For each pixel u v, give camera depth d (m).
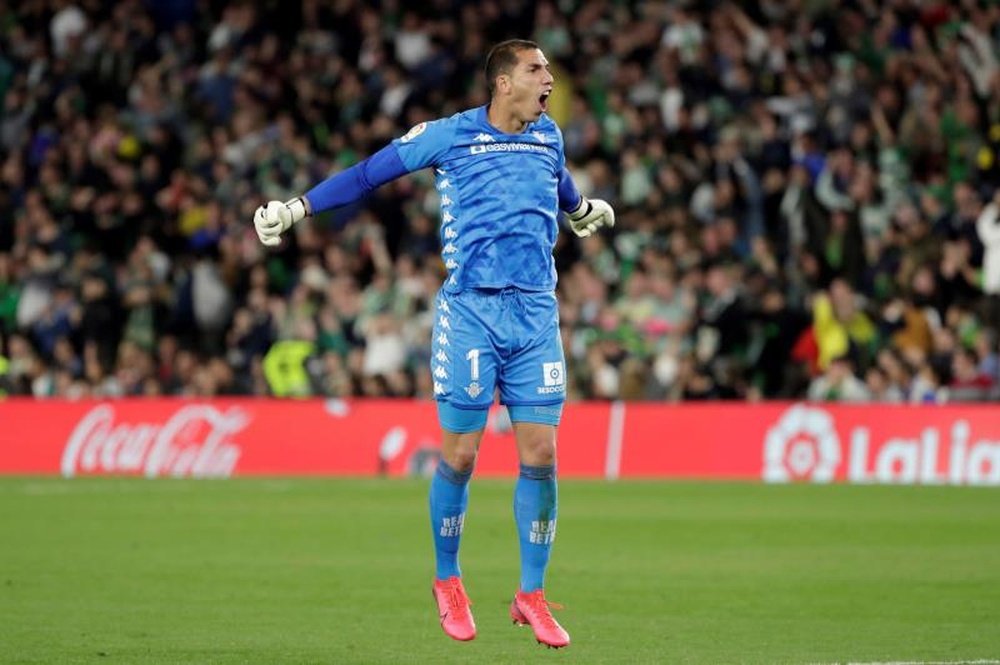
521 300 26.48
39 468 73.38
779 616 33.19
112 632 31.16
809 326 73.38
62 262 86.12
